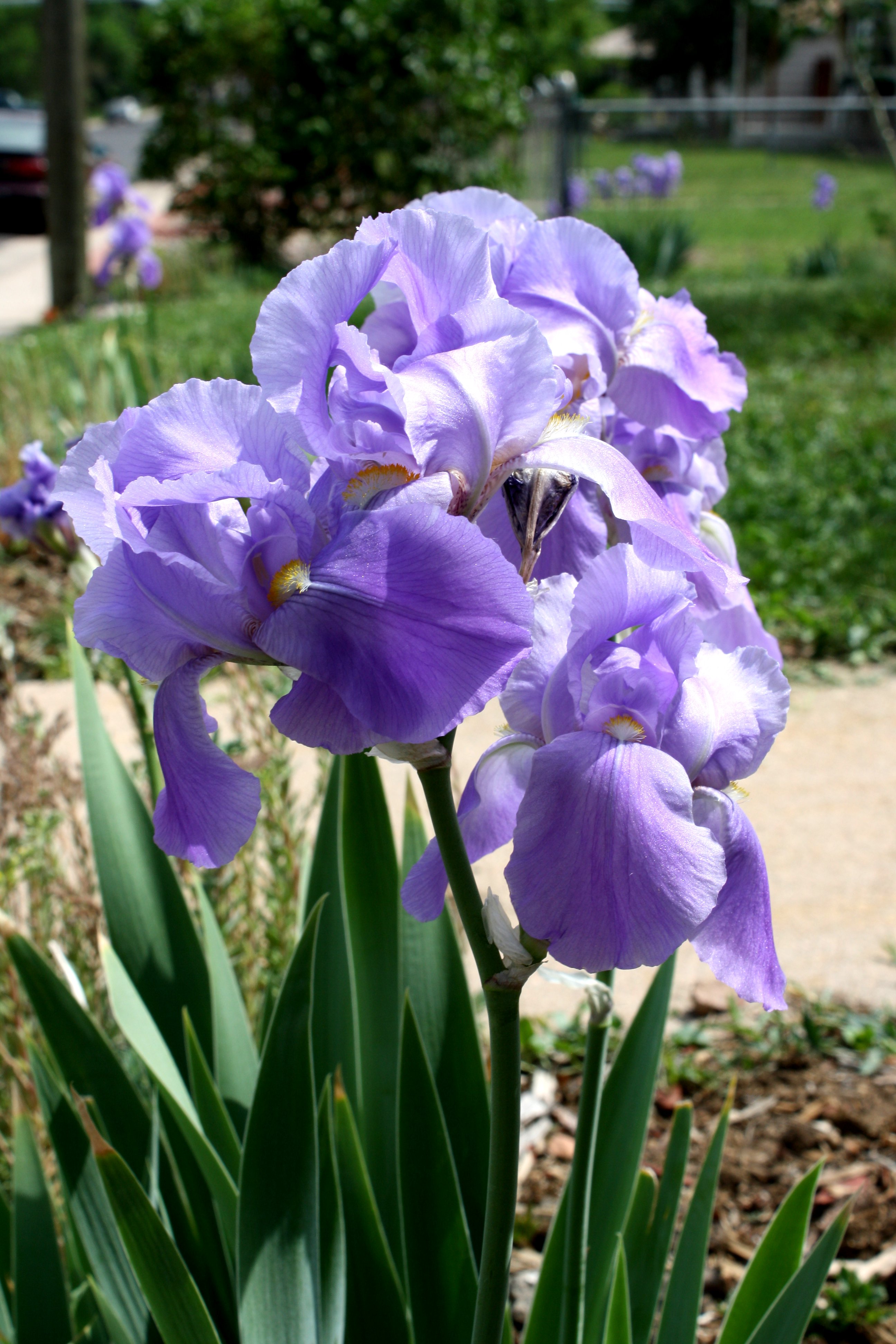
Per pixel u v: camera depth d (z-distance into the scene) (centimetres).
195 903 127
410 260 78
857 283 722
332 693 73
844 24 681
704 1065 153
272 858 132
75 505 76
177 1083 94
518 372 76
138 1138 98
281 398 76
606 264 87
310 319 76
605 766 76
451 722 71
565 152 854
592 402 85
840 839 205
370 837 97
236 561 75
